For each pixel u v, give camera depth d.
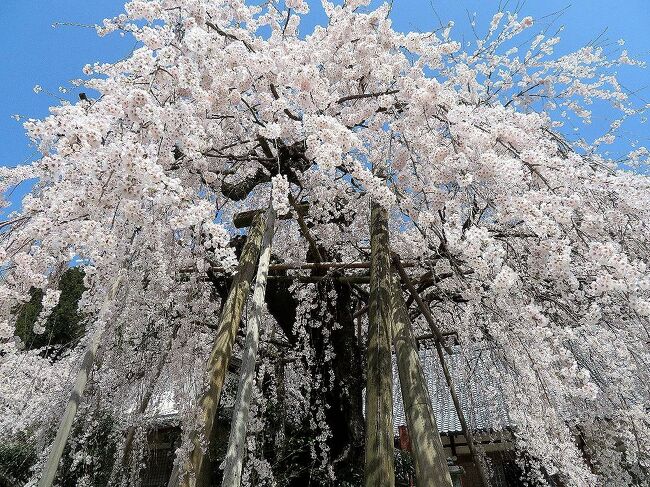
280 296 5.25
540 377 2.99
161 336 4.20
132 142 2.06
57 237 2.12
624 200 2.88
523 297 3.10
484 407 5.26
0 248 2.22
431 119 3.44
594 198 2.97
